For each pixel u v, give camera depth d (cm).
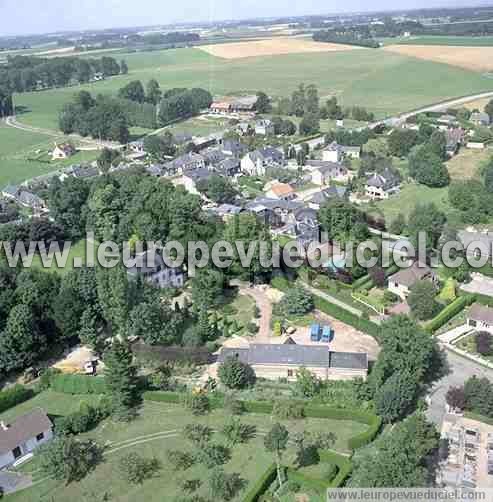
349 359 11975
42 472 9994
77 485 9831
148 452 10444
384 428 10600
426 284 14075
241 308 15075
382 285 15762
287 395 11706
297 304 14538
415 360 11275
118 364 11362
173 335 13188
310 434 10569
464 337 13350
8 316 13275
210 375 12475
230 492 9344
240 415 11250
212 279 14888
